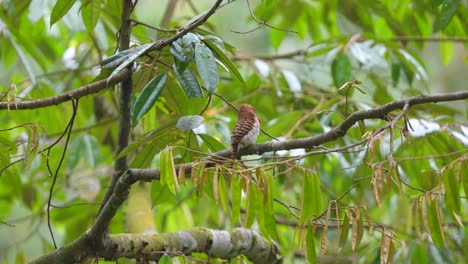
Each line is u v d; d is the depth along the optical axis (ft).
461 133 32.37
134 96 26.73
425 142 33.81
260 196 19.85
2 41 40.98
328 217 20.02
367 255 36.91
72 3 26.40
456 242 38.14
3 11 37.99
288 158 21.49
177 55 22.59
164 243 25.75
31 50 35.86
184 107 27.43
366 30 42.60
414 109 36.70
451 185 20.39
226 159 20.27
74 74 38.96
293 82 38.55
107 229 23.67
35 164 38.42
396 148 32.63
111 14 36.78
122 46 25.00
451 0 27.58
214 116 36.24
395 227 35.45
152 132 23.75
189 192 40.11
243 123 23.67
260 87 40.96
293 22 44.14
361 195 33.35
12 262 38.91
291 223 39.63
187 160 25.77
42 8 34.40
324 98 39.42
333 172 40.57
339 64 35.47
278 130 35.91
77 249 23.59
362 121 22.26
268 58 40.93
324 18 44.73
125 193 22.39
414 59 36.60
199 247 26.99
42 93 38.27
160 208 41.09
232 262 29.25
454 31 40.70
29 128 23.13
